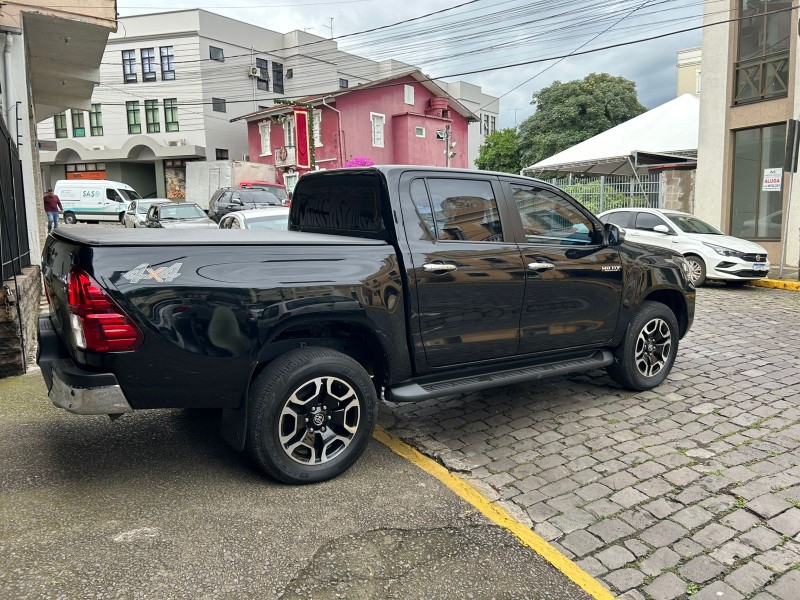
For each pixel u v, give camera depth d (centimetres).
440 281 388
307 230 464
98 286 296
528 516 326
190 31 3784
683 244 1173
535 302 437
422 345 387
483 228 419
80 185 2944
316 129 3381
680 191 1745
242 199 2078
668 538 305
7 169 646
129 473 362
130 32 3866
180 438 416
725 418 465
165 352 309
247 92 4081
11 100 973
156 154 3781
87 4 1112
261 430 334
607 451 408
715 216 1547
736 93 1481
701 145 1565
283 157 3344
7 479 351
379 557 283
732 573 278
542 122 3450
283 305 333
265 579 264
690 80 3422
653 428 447
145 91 3922
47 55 1370
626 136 1830
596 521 321
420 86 3697
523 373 440
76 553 277
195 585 258
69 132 4103
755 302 1005
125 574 263
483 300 409
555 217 463
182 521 308
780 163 1399
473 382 413
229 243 325
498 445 420
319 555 282
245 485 349
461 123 4025
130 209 2106
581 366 473
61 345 351
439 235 397
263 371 340
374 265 365
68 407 306
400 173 392
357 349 399
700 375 578
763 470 376
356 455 367
